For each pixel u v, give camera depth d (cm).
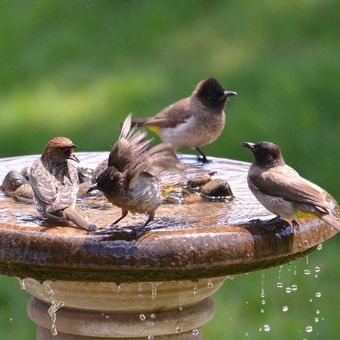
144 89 1961
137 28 2150
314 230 786
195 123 1193
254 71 1967
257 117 1820
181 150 1739
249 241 732
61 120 1888
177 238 712
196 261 711
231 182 936
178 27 2148
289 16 2145
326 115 1842
